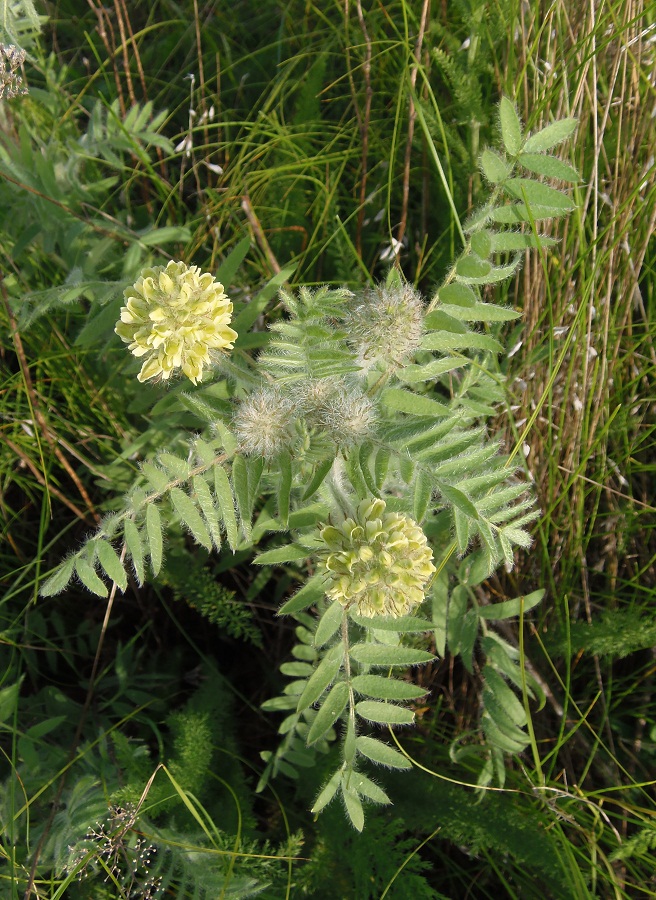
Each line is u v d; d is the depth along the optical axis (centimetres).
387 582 28
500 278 29
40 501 42
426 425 30
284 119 45
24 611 40
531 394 40
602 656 40
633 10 38
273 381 31
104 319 35
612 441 40
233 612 39
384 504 29
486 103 41
